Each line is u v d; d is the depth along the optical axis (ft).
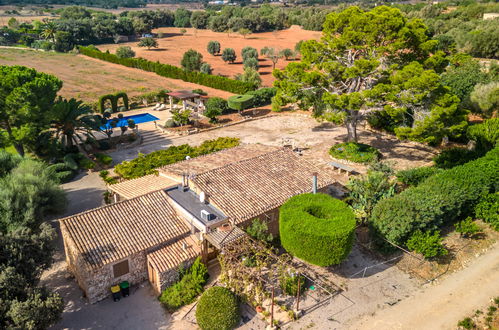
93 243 71.46
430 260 82.07
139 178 103.45
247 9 603.67
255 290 70.44
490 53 291.38
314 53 125.59
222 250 71.31
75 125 131.03
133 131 153.48
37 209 85.66
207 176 88.79
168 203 83.87
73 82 249.75
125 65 307.37
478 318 67.92
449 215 91.35
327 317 67.56
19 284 58.80
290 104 192.54
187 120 166.30
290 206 78.54
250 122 172.96
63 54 366.63
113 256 69.92
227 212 80.18
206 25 566.36
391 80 112.27
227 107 183.11
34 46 405.18
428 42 119.96
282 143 144.66
